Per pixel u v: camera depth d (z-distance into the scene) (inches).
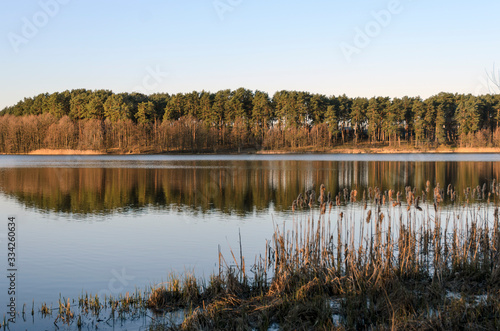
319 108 4997.5
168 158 3907.5
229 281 440.8
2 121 4997.5
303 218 904.3
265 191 1408.7
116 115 4547.2
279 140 4884.4
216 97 4965.6
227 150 4864.7
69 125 4756.4
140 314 398.6
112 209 1064.2
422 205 1047.0
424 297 388.8
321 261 490.6
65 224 867.4
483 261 488.1
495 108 4798.2
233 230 793.6
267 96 5098.4
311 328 344.2
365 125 5561.0
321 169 2383.1
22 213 1007.0
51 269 554.6
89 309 414.6
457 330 320.8
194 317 362.0
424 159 3440.0
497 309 343.9
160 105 5162.4
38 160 3565.5
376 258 469.1
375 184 1589.6
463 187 1454.2
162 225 850.1
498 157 3693.4
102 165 2824.8
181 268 551.2
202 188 1498.5
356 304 380.8
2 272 540.4
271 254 605.3
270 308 380.5
